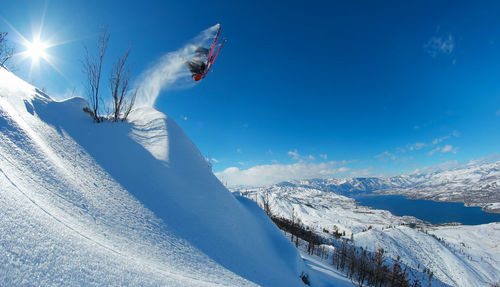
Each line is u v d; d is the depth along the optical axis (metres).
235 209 10.62
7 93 7.85
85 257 2.97
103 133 9.67
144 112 13.52
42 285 2.14
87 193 5.34
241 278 5.55
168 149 10.48
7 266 2.08
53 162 5.58
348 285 17.73
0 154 4.39
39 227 2.97
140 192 6.94
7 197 3.11
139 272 3.35
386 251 88.12
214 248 6.46
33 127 6.94
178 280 3.74
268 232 13.61
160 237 5.36
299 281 9.40
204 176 10.38
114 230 4.55
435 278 63.81
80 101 12.28
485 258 107.38
